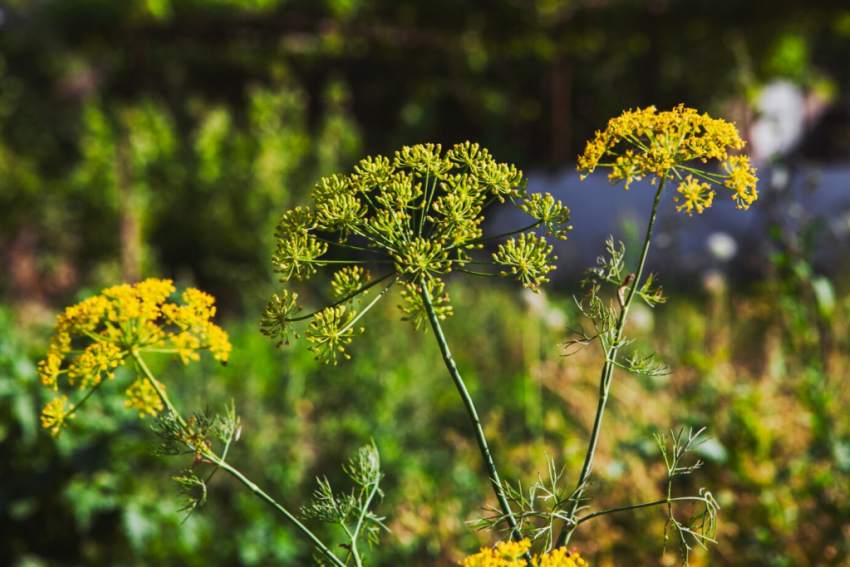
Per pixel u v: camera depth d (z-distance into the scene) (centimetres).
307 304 544
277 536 308
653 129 102
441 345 104
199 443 113
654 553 235
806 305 288
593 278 112
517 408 404
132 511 285
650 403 291
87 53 786
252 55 939
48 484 291
